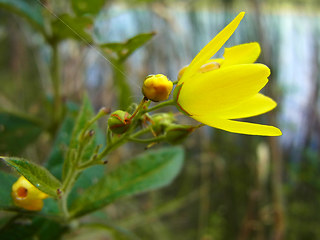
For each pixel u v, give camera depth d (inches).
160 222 5.1
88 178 2.3
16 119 2.9
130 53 2.1
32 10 2.8
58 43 2.9
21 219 2.1
